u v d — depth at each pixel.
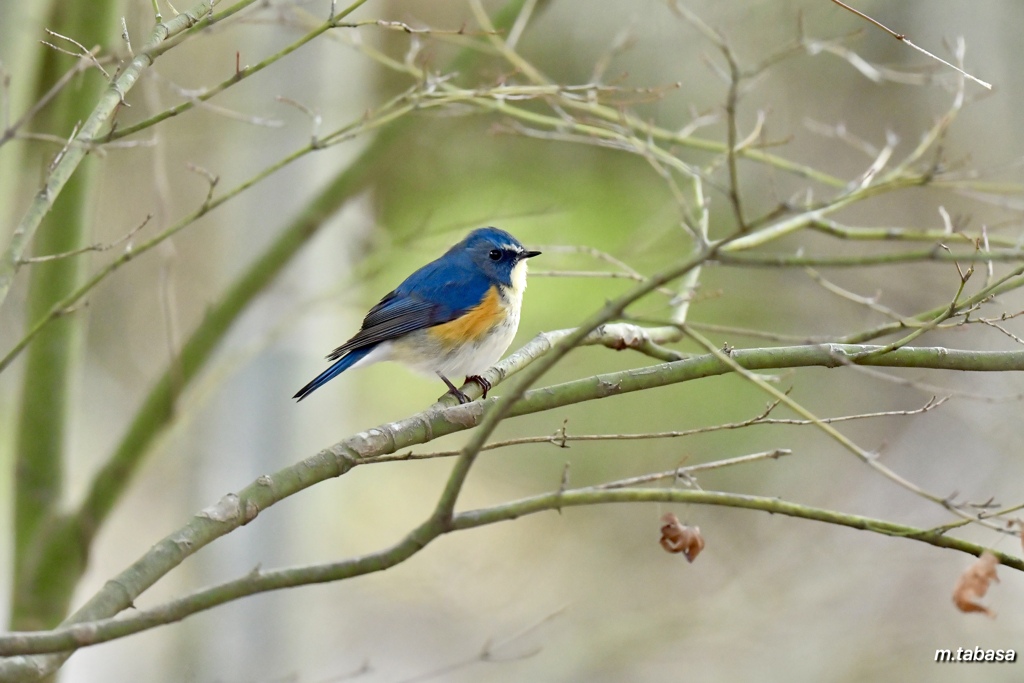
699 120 10.02
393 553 5.34
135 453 9.37
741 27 15.12
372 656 16.84
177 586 17.28
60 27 8.37
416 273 10.26
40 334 9.05
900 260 5.24
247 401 12.12
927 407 6.49
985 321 6.83
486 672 16.14
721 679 14.62
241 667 12.30
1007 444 14.23
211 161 15.03
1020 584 14.55
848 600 14.97
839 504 16.23
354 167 10.62
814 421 5.55
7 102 6.13
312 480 5.99
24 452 9.20
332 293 11.02
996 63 14.52
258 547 12.24
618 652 14.30
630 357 16.48
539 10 10.99
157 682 15.58
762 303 15.76
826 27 15.27
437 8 15.39
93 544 9.34
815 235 15.71
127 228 16.50
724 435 16.89
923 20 15.40
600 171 15.85
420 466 20.75
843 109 16.33
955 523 5.80
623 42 11.63
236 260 12.34
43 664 5.27
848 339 7.17
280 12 8.90
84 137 6.01
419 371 10.17
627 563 17.22
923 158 14.64
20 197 12.16
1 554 10.57
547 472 18.16
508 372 8.30
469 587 17.86
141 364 18.59
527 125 15.55
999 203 9.52
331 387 12.88
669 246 12.65
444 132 14.48
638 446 17.17
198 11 6.45
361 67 12.72
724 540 16.50
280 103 11.97
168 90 12.34
